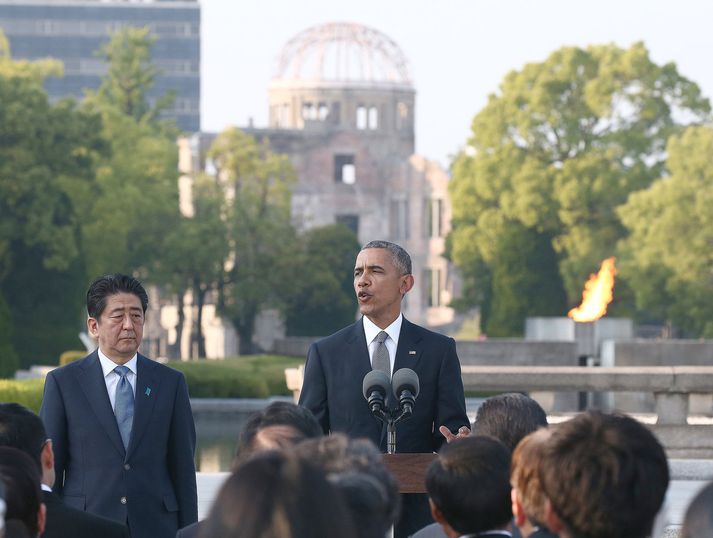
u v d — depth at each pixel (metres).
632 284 76.31
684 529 4.82
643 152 83.38
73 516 7.99
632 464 5.13
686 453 20.50
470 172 88.25
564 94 84.62
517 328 85.44
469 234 88.69
